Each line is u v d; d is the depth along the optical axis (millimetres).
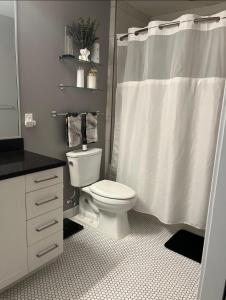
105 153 2793
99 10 2373
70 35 2145
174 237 2227
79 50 2230
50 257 1686
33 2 1838
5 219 1352
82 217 2504
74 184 2281
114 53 2539
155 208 2230
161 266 1840
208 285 842
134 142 2305
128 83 2273
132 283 1657
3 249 1376
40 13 1898
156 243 2141
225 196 736
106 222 2252
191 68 1885
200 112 1918
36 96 1985
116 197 2002
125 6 2568
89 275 1717
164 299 1534
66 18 2092
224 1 2461
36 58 1930
